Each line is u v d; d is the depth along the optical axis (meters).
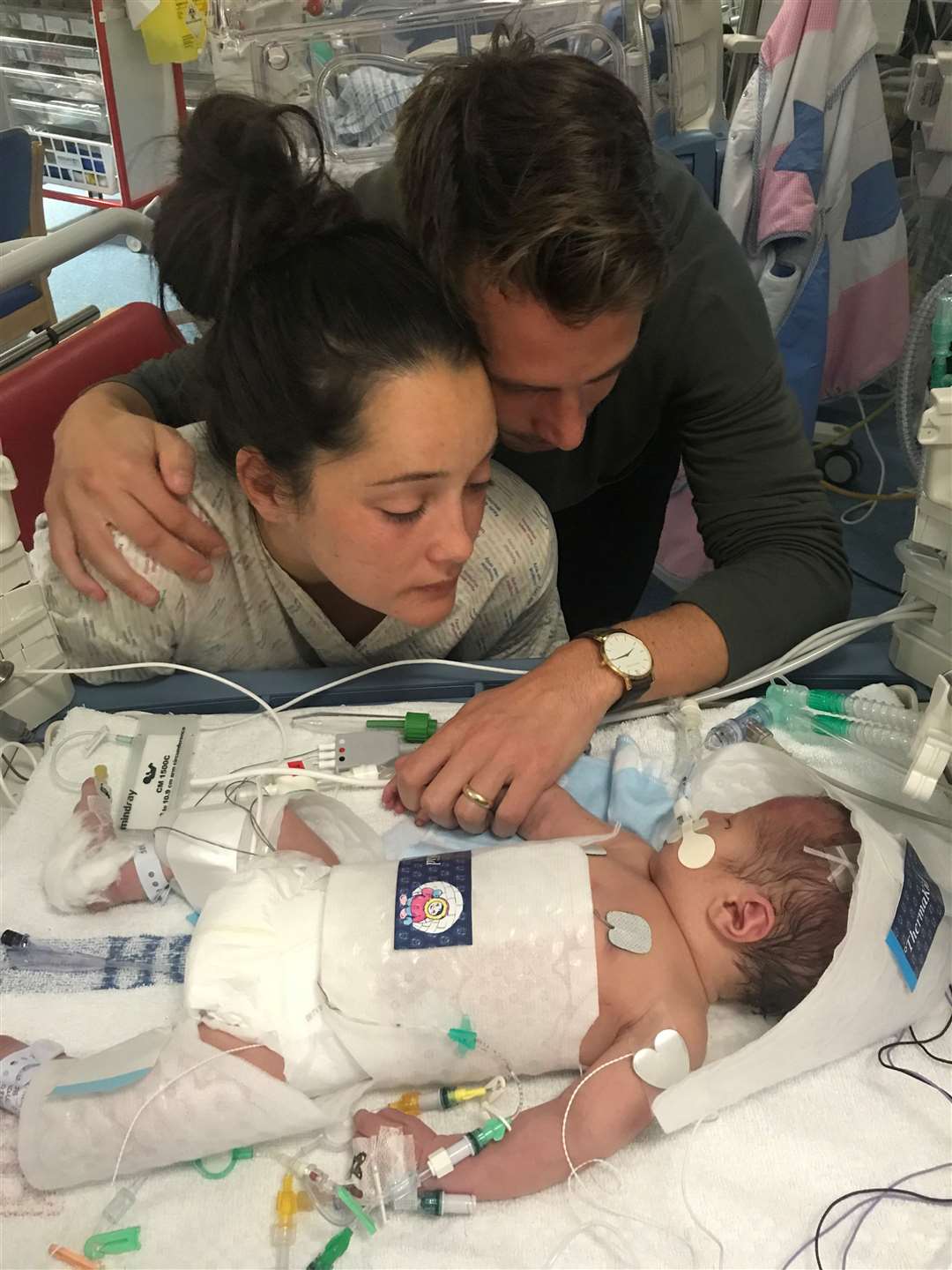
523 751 0.93
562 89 0.77
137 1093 0.74
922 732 0.91
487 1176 0.74
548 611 1.29
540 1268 0.71
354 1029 0.80
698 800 1.04
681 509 2.20
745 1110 0.80
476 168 0.77
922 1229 0.73
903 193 2.29
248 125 0.90
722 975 0.91
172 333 1.43
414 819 0.99
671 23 1.87
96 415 1.09
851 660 1.16
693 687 1.07
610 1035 0.83
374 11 1.76
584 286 0.78
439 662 1.14
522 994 0.81
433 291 0.85
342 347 0.82
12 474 0.98
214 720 1.09
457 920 0.83
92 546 1.04
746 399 1.18
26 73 3.54
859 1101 0.81
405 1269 0.71
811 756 1.07
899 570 2.29
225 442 0.98
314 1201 0.74
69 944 0.90
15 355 1.53
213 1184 0.76
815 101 1.86
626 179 0.78
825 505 1.21
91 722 1.06
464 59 0.84
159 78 3.51
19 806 1.00
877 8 2.11
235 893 0.86
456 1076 0.84
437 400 0.83
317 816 0.99
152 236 1.01
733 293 1.16
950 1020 0.86
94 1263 0.70
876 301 2.16
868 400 2.76
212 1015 0.80
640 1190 0.76
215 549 1.06
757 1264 0.71
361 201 1.06
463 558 0.91
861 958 0.80
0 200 2.37
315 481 0.89
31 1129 0.74
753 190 1.97
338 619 1.18
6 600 1.02
